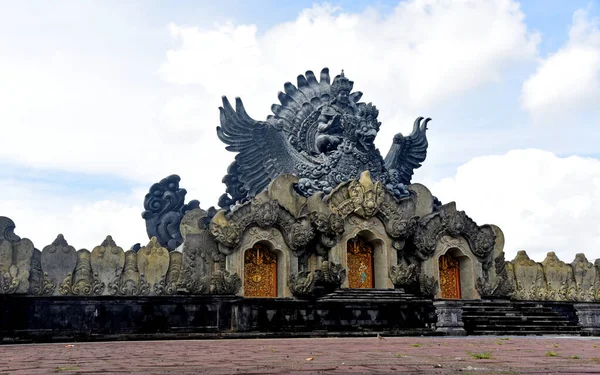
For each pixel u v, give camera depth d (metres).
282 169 41.16
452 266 40.34
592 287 42.41
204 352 16.12
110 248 31.70
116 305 30.86
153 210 41.97
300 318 33.00
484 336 30.17
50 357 14.48
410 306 35.28
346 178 40.91
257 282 35.47
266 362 11.58
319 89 43.44
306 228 35.88
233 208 34.94
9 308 28.80
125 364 11.43
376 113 43.47
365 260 38.56
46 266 30.17
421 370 9.44
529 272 41.38
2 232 29.33
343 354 14.35
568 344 20.06
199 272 33.38
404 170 45.78
